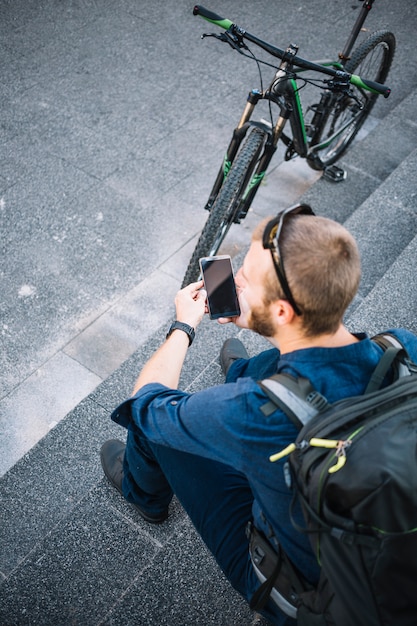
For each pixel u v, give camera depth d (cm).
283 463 132
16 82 528
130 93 529
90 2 610
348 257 127
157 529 246
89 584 231
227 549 175
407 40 604
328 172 471
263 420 131
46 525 271
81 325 386
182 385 319
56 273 407
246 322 145
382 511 121
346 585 126
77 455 292
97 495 256
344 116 463
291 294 128
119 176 467
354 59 423
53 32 575
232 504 178
